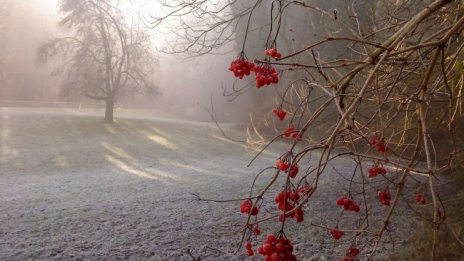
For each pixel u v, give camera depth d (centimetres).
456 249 518
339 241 734
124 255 657
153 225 828
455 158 651
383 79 426
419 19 228
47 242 700
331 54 1198
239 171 1576
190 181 1349
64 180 1305
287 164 221
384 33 610
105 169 1542
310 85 284
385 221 233
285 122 1708
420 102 237
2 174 1342
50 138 2191
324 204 1011
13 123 2531
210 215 916
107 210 934
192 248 699
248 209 232
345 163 1675
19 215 860
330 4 1030
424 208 842
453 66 337
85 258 637
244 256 665
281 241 194
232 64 252
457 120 611
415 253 576
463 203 696
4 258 617
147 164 1697
